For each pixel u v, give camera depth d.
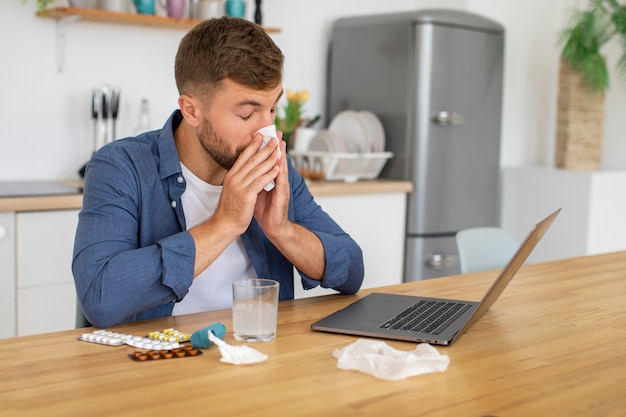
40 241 2.69
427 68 3.59
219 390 1.07
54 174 3.26
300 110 3.79
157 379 1.11
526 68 4.38
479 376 1.17
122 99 3.39
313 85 4.00
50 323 2.74
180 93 1.53
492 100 3.85
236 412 0.98
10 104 3.14
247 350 1.20
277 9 3.82
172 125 1.66
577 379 1.17
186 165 1.65
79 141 3.31
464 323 1.36
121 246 1.51
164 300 1.46
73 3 3.03
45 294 2.72
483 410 1.02
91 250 1.47
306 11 3.93
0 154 3.14
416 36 3.58
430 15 3.58
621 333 1.46
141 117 3.35
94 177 1.57
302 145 3.67
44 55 3.18
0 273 2.62
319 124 4.05
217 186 1.67
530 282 1.95
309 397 1.05
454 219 3.76
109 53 3.34
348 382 1.11
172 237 1.45
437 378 1.15
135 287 1.41
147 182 1.61
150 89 3.46
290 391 1.07
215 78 1.44
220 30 1.45
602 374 1.20
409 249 3.66
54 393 1.04
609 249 4.05
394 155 3.69
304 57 3.95
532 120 4.45
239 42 1.43
